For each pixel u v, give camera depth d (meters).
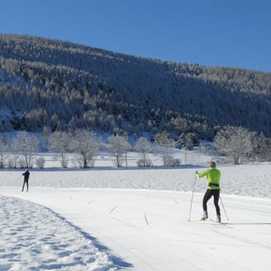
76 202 22.42
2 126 147.00
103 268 7.20
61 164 95.06
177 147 143.75
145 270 7.41
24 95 173.12
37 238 9.83
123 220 14.21
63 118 167.12
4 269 6.90
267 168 78.69
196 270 7.47
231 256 8.58
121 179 55.47
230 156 112.25
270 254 8.76
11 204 19.14
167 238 10.65
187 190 33.12
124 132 158.12
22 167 91.81
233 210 16.80
